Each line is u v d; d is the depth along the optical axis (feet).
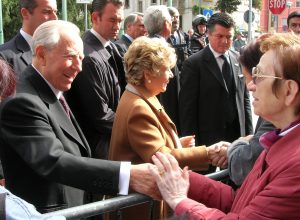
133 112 7.72
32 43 7.55
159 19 15.84
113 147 8.10
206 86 13.39
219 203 6.46
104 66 11.66
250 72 7.57
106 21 13.20
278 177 4.81
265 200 4.77
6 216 4.23
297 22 18.67
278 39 5.24
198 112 13.62
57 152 6.37
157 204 7.39
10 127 6.50
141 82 8.14
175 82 15.30
